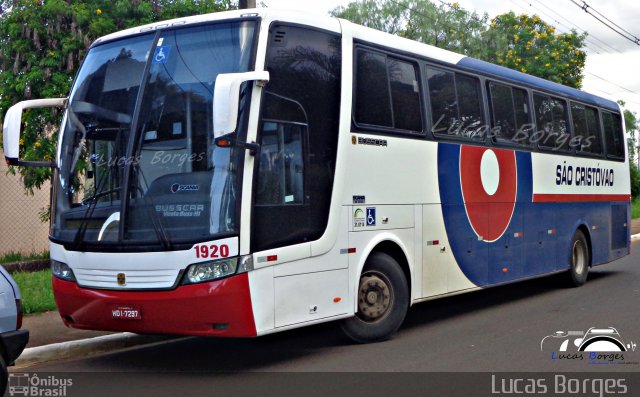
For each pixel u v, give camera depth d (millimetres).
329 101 8320
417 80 9898
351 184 8547
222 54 7625
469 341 9258
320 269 8086
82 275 7711
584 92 15117
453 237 10352
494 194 11352
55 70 15180
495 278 11336
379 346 9016
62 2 14922
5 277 6176
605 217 15430
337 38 8570
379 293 9094
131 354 8961
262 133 7512
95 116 8016
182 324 7230
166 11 15945
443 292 10148
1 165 16453
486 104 11359
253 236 7328
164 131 7559
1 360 5965
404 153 9438
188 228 7238
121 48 8211
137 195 7484
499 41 33625
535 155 12641
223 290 7113
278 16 7863
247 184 7281
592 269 17703
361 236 8672
